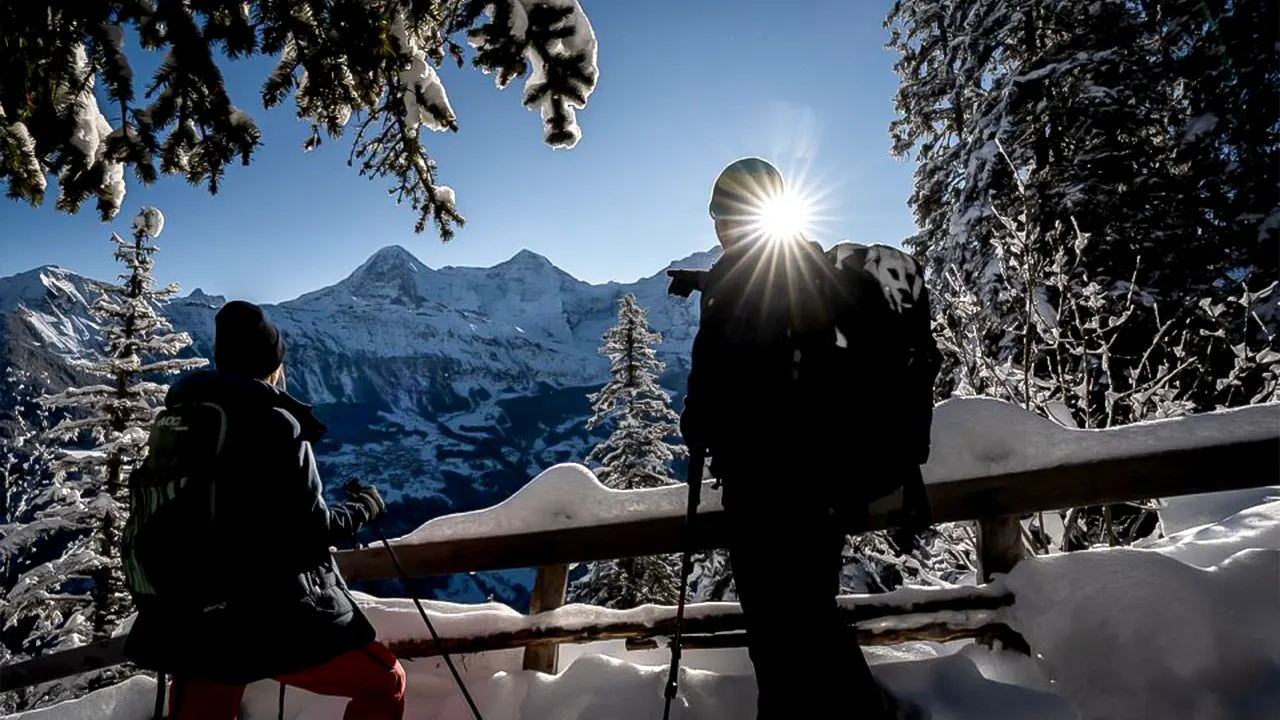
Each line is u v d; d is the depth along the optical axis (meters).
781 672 1.96
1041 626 2.46
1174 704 2.15
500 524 2.87
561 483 2.90
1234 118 9.64
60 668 2.97
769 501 1.95
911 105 15.43
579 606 2.80
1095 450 2.55
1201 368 6.32
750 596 2.01
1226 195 10.28
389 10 3.24
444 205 4.10
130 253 15.62
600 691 2.50
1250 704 2.06
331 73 3.34
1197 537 2.96
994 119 11.14
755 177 2.04
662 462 19.31
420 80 3.73
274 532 1.80
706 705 2.41
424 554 2.90
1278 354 5.65
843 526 2.04
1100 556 2.54
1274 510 2.98
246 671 1.78
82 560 13.31
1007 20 12.10
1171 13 10.74
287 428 1.85
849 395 1.90
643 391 19.77
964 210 11.02
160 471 1.80
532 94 3.82
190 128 3.16
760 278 1.99
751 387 1.94
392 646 2.77
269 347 2.03
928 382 1.97
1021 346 8.34
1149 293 8.91
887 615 2.59
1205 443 2.48
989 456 2.63
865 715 1.94
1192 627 2.24
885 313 1.95
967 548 5.66
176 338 15.78
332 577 2.01
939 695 2.30
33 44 2.86
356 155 4.01
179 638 1.76
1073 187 9.84
